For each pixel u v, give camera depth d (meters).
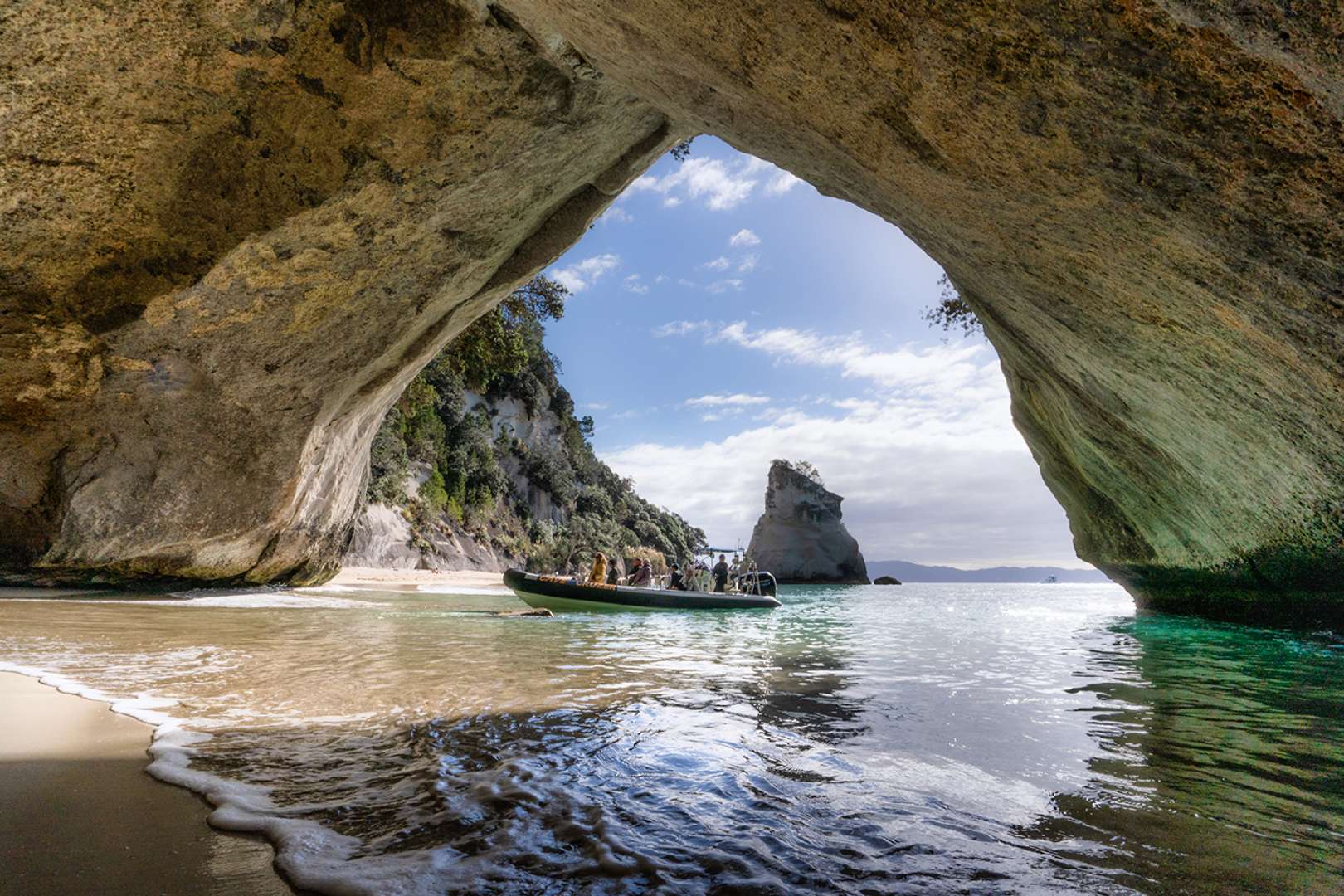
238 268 7.39
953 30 2.75
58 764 2.44
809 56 3.40
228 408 8.63
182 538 9.02
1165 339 4.34
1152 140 2.76
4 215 6.40
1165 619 10.90
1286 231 2.82
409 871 1.72
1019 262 4.45
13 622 6.28
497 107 7.11
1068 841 2.01
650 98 5.94
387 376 10.45
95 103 6.04
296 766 2.50
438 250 8.40
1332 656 6.23
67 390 7.75
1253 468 5.59
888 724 3.33
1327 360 3.51
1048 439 10.58
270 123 6.65
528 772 2.48
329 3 6.06
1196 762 2.77
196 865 1.72
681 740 2.97
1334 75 2.17
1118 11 2.34
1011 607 15.35
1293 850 1.97
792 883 1.73
